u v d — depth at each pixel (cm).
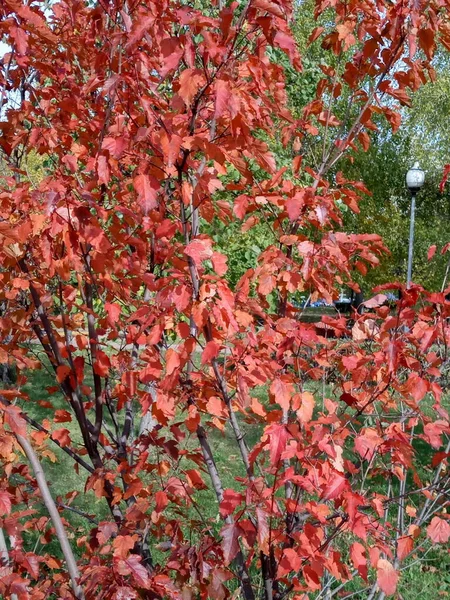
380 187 1559
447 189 1580
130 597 180
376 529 180
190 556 194
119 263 212
